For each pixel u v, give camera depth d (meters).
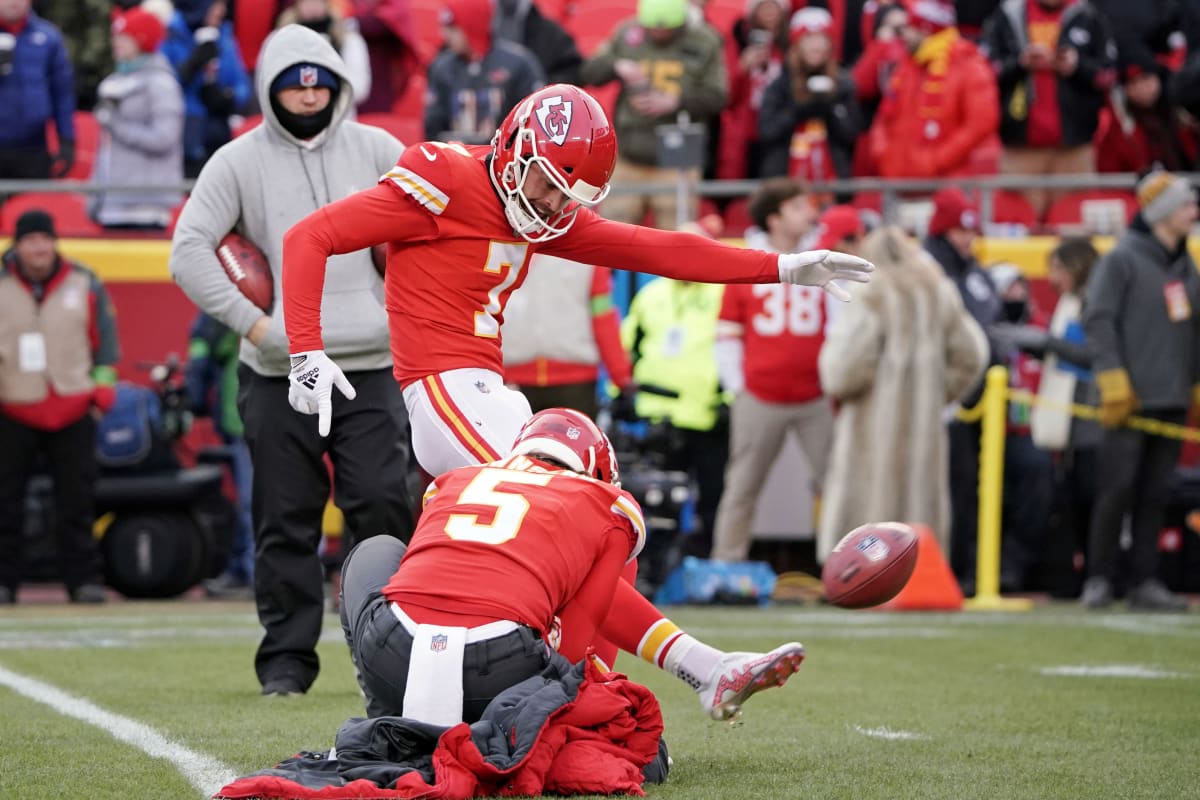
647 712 15.83
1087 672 27.03
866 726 20.62
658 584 40.59
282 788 14.09
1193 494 44.22
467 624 15.12
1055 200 49.28
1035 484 43.09
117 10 53.44
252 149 23.30
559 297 37.97
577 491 15.86
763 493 44.34
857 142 50.88
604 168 17.27
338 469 23.19
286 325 17.67
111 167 47.84
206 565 42.84
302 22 44.31
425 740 14.94
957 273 42.72
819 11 48.62
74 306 40.53
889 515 39.94
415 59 49.66
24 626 34.28
